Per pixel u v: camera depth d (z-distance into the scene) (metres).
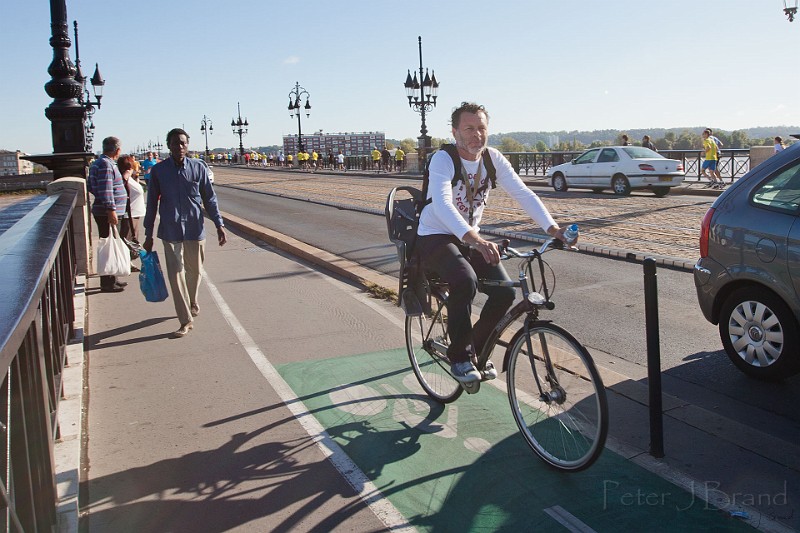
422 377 4.72
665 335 5.97
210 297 7.74
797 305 4.48
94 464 3.80
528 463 3.69
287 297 7.67
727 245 4.93
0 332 1.75
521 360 4.24
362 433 4.13
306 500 3.39
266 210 20.06
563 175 21.89
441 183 3.77
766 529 3.02
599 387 3.29
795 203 4.58
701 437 3.92
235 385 4.97
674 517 3.13
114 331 6.46
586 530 3.06
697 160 23.11
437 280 4.25
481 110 3.78
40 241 3.28
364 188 28.47
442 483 3.52
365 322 6.54
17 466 2.36
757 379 4.90
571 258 9.61
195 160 6.36
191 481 3.60
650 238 10.87
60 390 4.45
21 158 9.21
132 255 10.50
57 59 9.42
